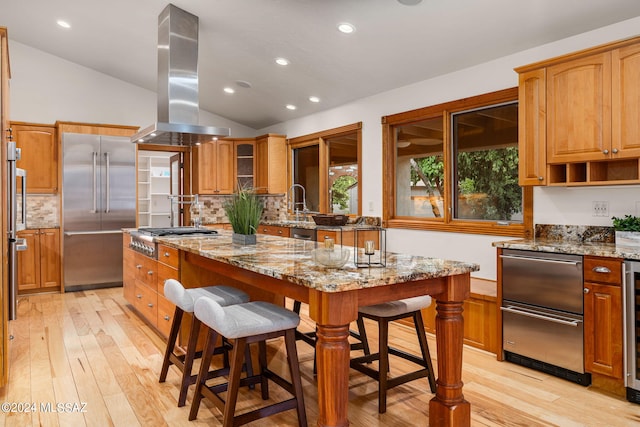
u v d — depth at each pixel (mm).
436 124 4398
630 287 2465
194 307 2236
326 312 1718
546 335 2855
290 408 2076
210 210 7023
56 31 5078
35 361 3105
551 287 2824
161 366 3023
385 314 2340
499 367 3016
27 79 5695
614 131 2703
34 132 5387
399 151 4832
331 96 5285
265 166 6605
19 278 5258
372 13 3395
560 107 2973
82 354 3256
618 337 2518
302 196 6574
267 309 2199
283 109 6148
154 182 9039
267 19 3879
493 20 3176
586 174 2918
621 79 2670
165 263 3398
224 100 6293
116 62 5719
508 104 3730
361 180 5176
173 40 3965
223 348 2779
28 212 5605
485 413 2350
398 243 4695
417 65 4062
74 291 5512
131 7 4180
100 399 2518
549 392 2617
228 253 2578
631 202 2928
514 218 3750
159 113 4168
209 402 2488
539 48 3404
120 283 5809
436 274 1972
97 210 5586
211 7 3844
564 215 3285
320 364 1751
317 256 2055
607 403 2480
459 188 4188
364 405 2459
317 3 3447
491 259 3795
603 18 2945
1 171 2594
